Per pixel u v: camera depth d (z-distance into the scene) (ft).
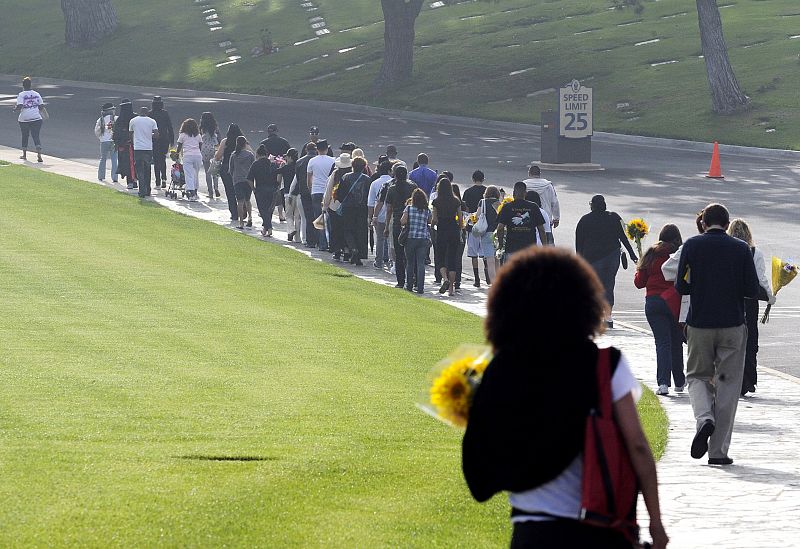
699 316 99.09
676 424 117.08
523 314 41.91
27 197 297.12
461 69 563.07
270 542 68.59
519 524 41.96
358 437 100.94
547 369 41.50
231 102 542.16
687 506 84.94
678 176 352.28
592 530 41.29
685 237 256.73
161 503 75.87
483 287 219.82
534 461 41.06
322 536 70.33
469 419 42.32
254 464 88.28
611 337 171.42
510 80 540.93
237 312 177.58
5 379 122.31
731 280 98.68
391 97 535.60
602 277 173.99
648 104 486.79
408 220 207.51
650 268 134.10
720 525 79.56
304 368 137.59
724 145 418.51
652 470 41.70
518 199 193.16
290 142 412.98
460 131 461.37
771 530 78.23
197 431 100.83
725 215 101.50
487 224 213.25
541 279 42.11
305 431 102.73
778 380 142.82
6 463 85.87
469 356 44.70
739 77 506.07
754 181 342.23
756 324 130.11
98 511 73.41
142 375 127.95
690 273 99.71
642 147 429.79
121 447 93.09
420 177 234.58
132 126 302.86
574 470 41.63
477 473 42.16
